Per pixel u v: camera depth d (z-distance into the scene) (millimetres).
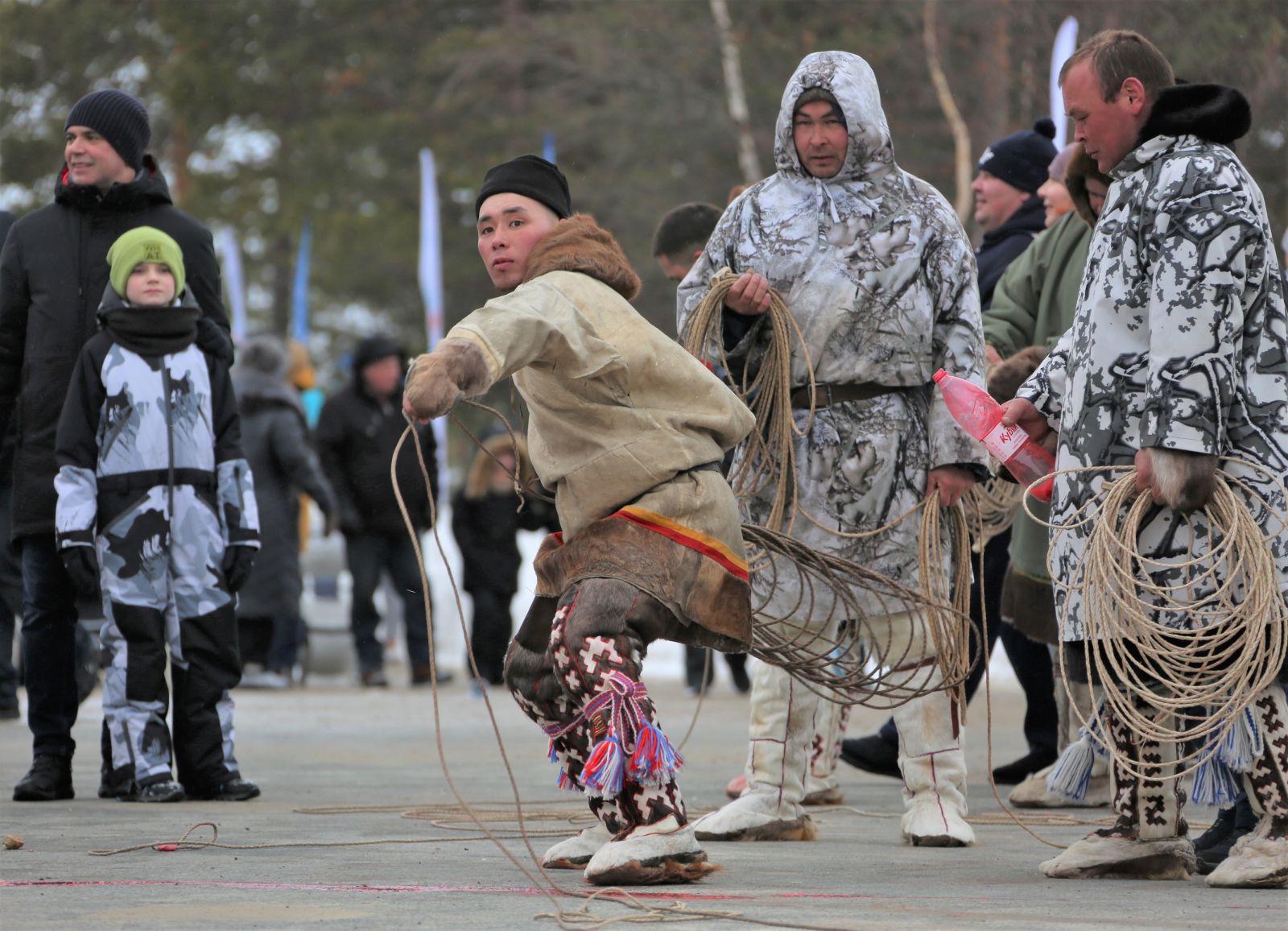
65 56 99625
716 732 25922
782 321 13750
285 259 99812
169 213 17266
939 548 13758
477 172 86438
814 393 13758
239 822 14695
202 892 10844
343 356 102688
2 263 17031
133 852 12766
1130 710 11359
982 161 20547
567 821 14844
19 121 101312
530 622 11375
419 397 9797
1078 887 11367
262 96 95250
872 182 14000
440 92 92688
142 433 16297
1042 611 17391
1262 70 43750
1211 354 11055
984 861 12766
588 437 10938
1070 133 21453
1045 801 16906
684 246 19328
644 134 76188
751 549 13820
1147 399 11211
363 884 11172
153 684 16453
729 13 75688
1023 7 53938
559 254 11258
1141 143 11570
